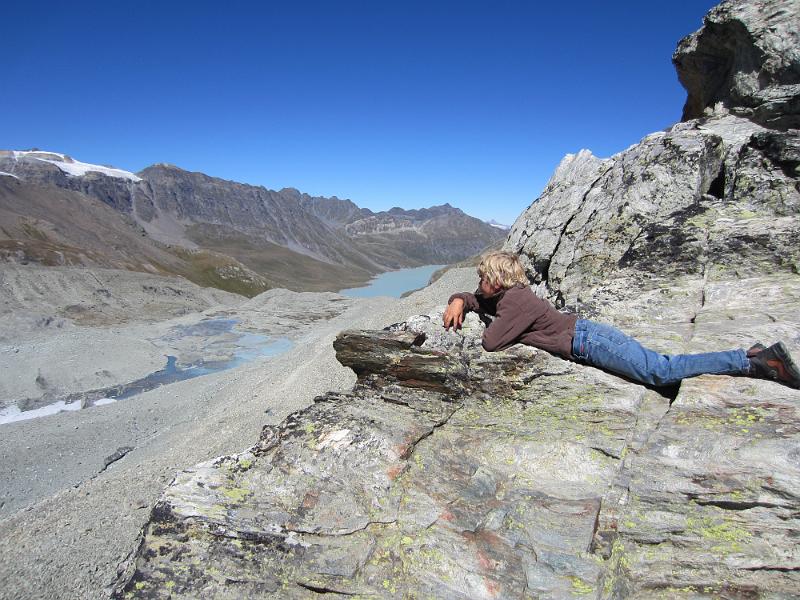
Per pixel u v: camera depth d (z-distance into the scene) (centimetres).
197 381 5238
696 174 1009
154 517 431
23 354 5953
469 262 9194
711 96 1717
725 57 1641
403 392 624
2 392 4981
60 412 4656
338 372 4081
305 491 465
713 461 438
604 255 1015
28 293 9556
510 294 586
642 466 454
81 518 2300
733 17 1510
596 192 1150
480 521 437
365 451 509
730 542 380
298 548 413
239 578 392
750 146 971
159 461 2972
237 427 3438
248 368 5550
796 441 430
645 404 534
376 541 424
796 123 1270
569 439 505
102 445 3700
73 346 6312
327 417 566
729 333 615
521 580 385
